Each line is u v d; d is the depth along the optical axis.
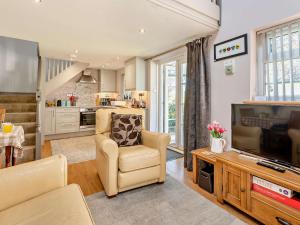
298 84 1.99
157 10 2.16
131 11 2.18
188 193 2.12
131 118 2.61
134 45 3.51
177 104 3.97
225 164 1.88
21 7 2.09
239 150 2.08
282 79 2.10
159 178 2.31
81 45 3.53
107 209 1.79
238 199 1.76
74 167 2.94
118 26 2.62
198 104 2.89
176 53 3.84
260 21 2.22
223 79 2.68
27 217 0.97
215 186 2.02
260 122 1.84
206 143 2.83
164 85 4.40
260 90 2.32
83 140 4.97
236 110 2.11
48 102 5.35
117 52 4.04
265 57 2.27
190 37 3.04
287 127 1.62
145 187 2.25
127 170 2.00
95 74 6.45
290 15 1.96
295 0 1.92
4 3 2.00
